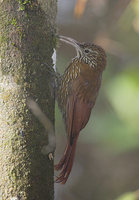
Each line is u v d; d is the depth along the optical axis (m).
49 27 7.80
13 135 7.11
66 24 16.72
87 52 10.23
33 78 7.37
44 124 7.48
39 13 7.50
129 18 12.92
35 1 7.41
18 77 7.21
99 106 15.27
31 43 7.37
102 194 18.14
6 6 7.19
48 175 7.52
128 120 12.34
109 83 13.75
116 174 18.39
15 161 7.09
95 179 18.39
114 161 18.48
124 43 16.41
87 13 16.45
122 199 9.63
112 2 15.86
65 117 10.04
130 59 16.00
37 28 7.46
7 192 7.04
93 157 18.45
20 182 7.10
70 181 18.22
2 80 7.17
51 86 7.91
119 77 12.41
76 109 9.88
